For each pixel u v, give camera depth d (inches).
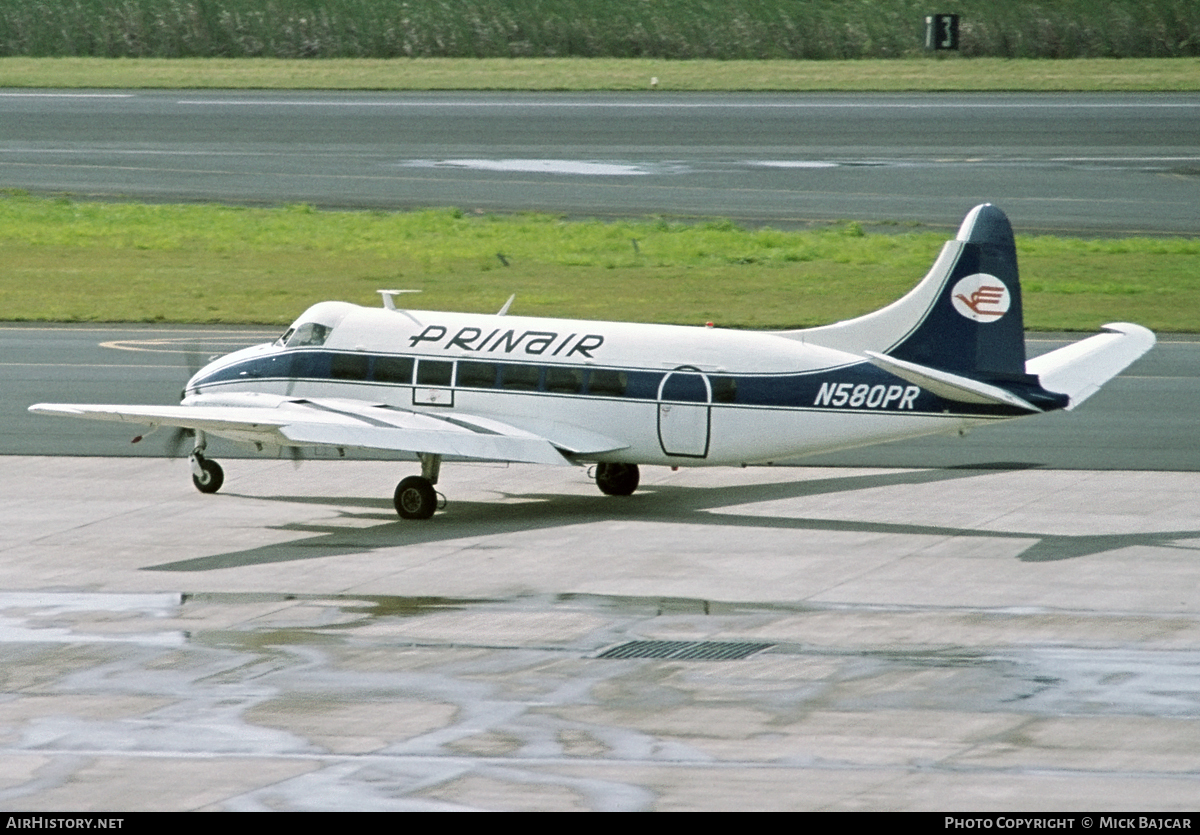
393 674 2534.5
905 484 4274.1
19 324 6855.3
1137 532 3646.7
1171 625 2817.4
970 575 3228.3
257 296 7445.9
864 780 2042.3
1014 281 3654.0
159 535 3688.5
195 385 4372.5
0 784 2044.8
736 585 3159.5
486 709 2349.9
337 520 3890.3
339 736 2230.6
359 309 4298.7
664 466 4254.4
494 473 4549.7
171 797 1999.3
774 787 2018.9
